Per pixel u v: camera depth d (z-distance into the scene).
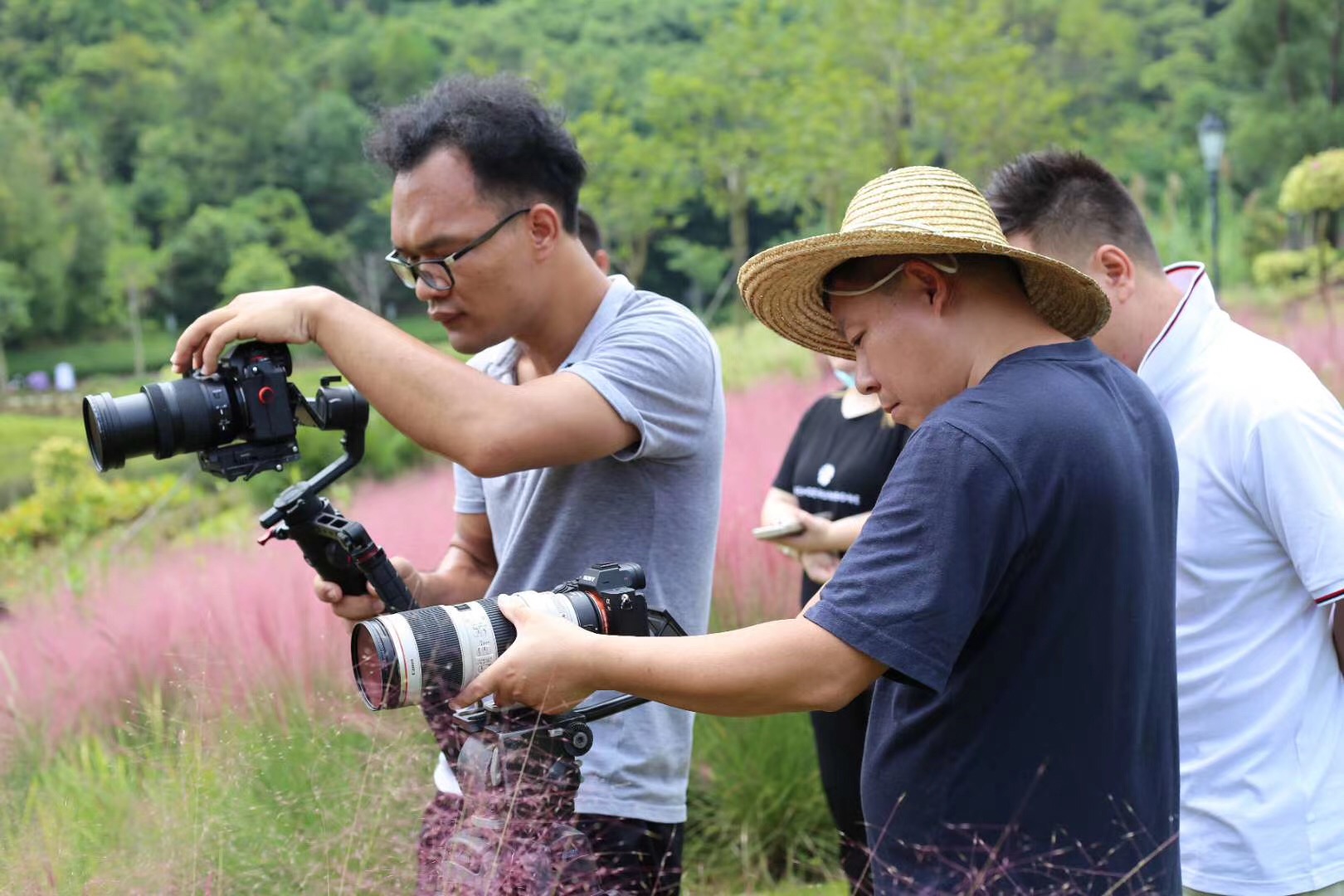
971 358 1.66
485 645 1.66
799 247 1.64
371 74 74.12
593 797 2.05
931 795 1.61
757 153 20.91
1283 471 2.01
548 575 2.12
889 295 1.66
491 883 1.57
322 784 1.72
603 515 2.09
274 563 4.71
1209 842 2.12
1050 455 1.52
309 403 2.00
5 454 20.17
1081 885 1.54
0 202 56.59
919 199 1.67
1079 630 1.55
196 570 5.31
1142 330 2.23
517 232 2.00
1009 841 1.56
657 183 22.53
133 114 73.31
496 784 1.64
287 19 80.19
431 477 8.07
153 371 55.59
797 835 3.77
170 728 2.14
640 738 2.09
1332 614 2.05
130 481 11.36
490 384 1.86
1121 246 2.23
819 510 3.14
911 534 1.49
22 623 4.69
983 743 1.57
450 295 2.03
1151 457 1.68
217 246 62.81
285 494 2.02
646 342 2.02
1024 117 18.25
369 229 66.25
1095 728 1.57
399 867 1.64
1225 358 2.11
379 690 1.66
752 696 1.52
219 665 3.20
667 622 1.87
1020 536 1.51
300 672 3.25
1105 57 48.84
